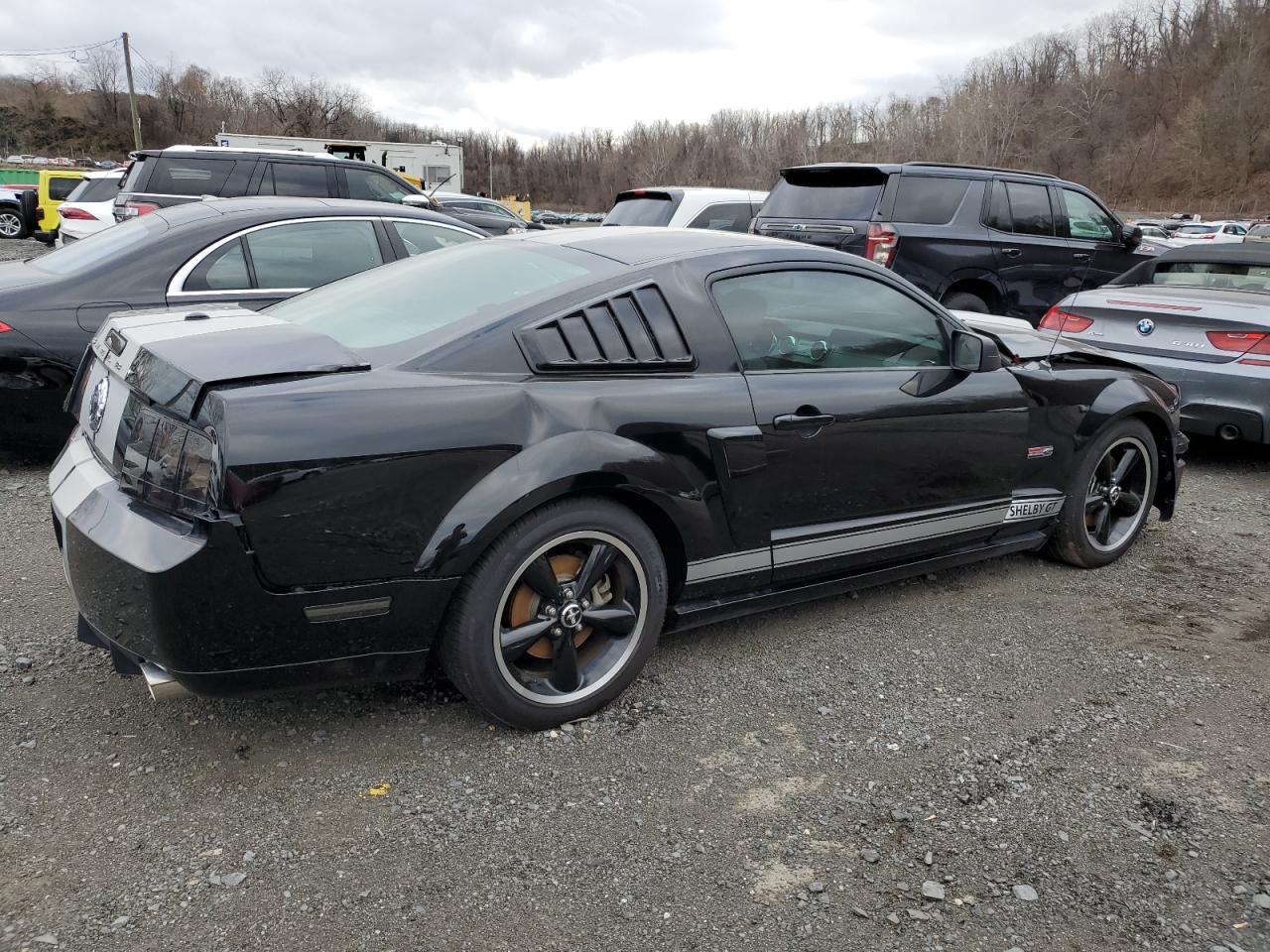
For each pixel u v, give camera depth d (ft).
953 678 10.71
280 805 7.98
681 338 9.78
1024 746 9.35
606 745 9.12
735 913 6.97
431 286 10.24
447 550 8.11
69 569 8.28
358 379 8.06
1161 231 80.89
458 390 8.32
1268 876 7.55
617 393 9.14
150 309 16.34
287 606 7.66
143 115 299.79
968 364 11.79
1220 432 19.17
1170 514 15.19
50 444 16.21
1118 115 299.79
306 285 18.04
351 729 9.18
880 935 6.81
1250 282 20.89
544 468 8.46
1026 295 28.02
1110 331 20.72
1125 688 10.61
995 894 7.25
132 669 8.28
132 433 8.05
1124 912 7.10
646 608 9.61
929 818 8.16
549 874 7.32
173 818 7.75
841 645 11.48
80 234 50.16
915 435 11.38
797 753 9.12
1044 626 12.21
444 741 9.05
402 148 96.22
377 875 7.22
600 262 10.01
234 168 30.83
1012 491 12.85
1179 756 9.27
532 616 9.04
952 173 26.63
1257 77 272.92
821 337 11.01
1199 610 12.90
